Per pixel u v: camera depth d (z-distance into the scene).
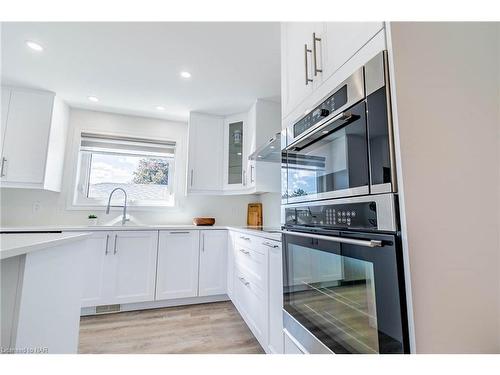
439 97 0.74
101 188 3.05
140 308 2.50
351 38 0.86
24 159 2.44
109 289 2.39
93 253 2.38
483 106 0.82
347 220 0.82
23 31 1.74
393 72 0.69
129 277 2.46
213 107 2.93
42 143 2.50
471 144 0.78
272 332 1.46
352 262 0.80
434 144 0.72
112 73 2.26
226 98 2.71
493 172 0.80
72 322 1.21
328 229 0.94
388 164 0.67
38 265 0.91
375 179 0.71
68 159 2.90
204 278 2.70
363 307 0.75
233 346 1.77
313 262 1.02
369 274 0.73
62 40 1.83
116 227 2.48
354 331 0.78
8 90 2.46
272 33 1.74
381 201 0.69
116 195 3.09
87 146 3.00
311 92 1.12
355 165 0.79
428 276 0.66
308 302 1.04
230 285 2.60
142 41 1.84
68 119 2.93
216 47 1.90
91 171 3.03
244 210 3.38
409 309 0.62
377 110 0.71
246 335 1.94
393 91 0.68
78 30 1.73
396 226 0.65
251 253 1.92
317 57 1.08
